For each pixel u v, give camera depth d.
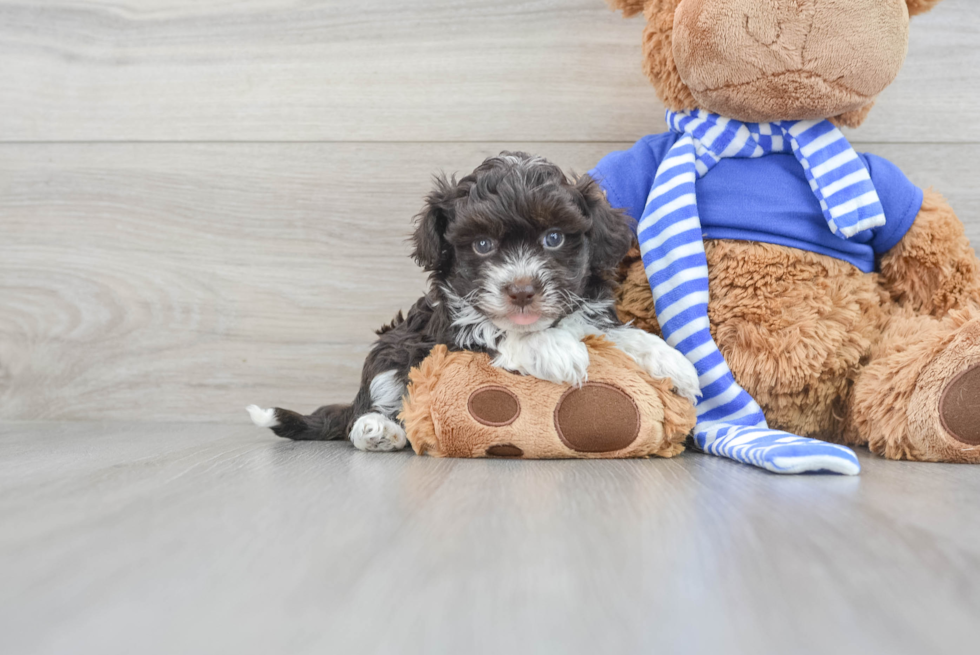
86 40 2.78
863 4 1.92
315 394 2.76
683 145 2.19
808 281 2.12
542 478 1.55
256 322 2.77
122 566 0.93
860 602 0.81
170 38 2.77
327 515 1.19
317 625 0.75
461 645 0.70
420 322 2.14
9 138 2.80
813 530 1.09
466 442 1.87
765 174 2.18
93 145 2.79
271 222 2.76
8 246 2.80
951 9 2.54
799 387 2.07
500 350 1.90
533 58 2.67
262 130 2.75
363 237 2.74
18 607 0.80
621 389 1.85
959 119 2.56
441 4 2.68
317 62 2.73
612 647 0.70
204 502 1.29
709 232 2.16
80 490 1.40
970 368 1.78
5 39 2.78
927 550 0.99
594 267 1.99
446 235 1.92
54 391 2.81
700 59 2.00
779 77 1.98
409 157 2.72
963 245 2.18
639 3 2.26
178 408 2.79
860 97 2.03
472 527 1.11
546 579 0.88
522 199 1.80
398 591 0.84
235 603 0.81
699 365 2.02
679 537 1.05
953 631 0.73
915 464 1.80
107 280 2.79
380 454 1.96
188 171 2.77
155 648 0.70
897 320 2.12
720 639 0.71
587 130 2.67
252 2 2.74
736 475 1.60
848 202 2.07
